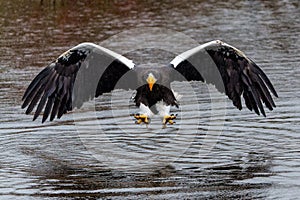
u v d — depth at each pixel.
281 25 29.02
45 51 24.39
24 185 12.40
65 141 14.84
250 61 13.92
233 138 14.77
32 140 14.92
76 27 29.14
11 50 24.69
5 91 19.14
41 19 31.33
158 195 11.83
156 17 31.42
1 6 35.16
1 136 15.17
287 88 18.72
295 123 15.62
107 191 12.06
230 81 14.02
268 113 16.42
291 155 13.65
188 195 11.81
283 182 12.30
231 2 36.19
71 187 12.30
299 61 22.12
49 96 13.79
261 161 13.35
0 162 13.59
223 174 12.74
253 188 12.04
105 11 33.41
